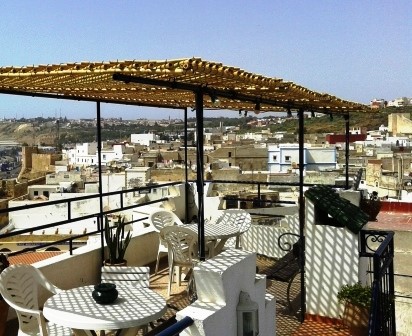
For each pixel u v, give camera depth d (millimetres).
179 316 3184
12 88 4980
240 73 3660
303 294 5199
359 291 4938
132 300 3943
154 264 7199
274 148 58125
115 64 3438
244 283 3707
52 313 3627
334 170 42250
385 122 96875
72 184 45875
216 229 6406
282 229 7625
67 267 5684
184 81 3842
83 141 136875
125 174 41500
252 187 36625
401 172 41812
